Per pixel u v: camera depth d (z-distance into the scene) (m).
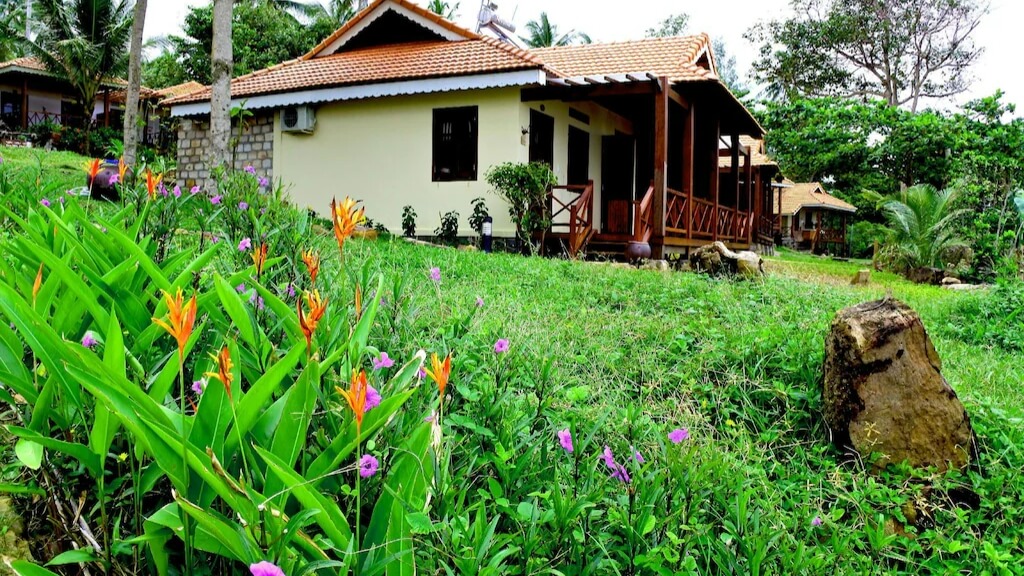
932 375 3.68
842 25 36.44
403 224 13.19
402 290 3.46
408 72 12.56
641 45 15.26
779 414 4.09
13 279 2.22
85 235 2.57
